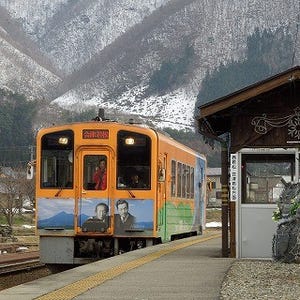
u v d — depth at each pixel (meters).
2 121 135.12
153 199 22.53
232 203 19.33
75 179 22.56
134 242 22.91
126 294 12.16
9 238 51.59
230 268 16.23
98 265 17.28
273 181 19.31
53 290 12.77
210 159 120.00
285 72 18.41
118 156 22.64
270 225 19.23
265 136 19.28
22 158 124.94
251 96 18.67
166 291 12.49
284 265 16.91
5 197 78.25
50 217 22.62
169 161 25.11
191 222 31.31
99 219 22.47
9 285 21.42
